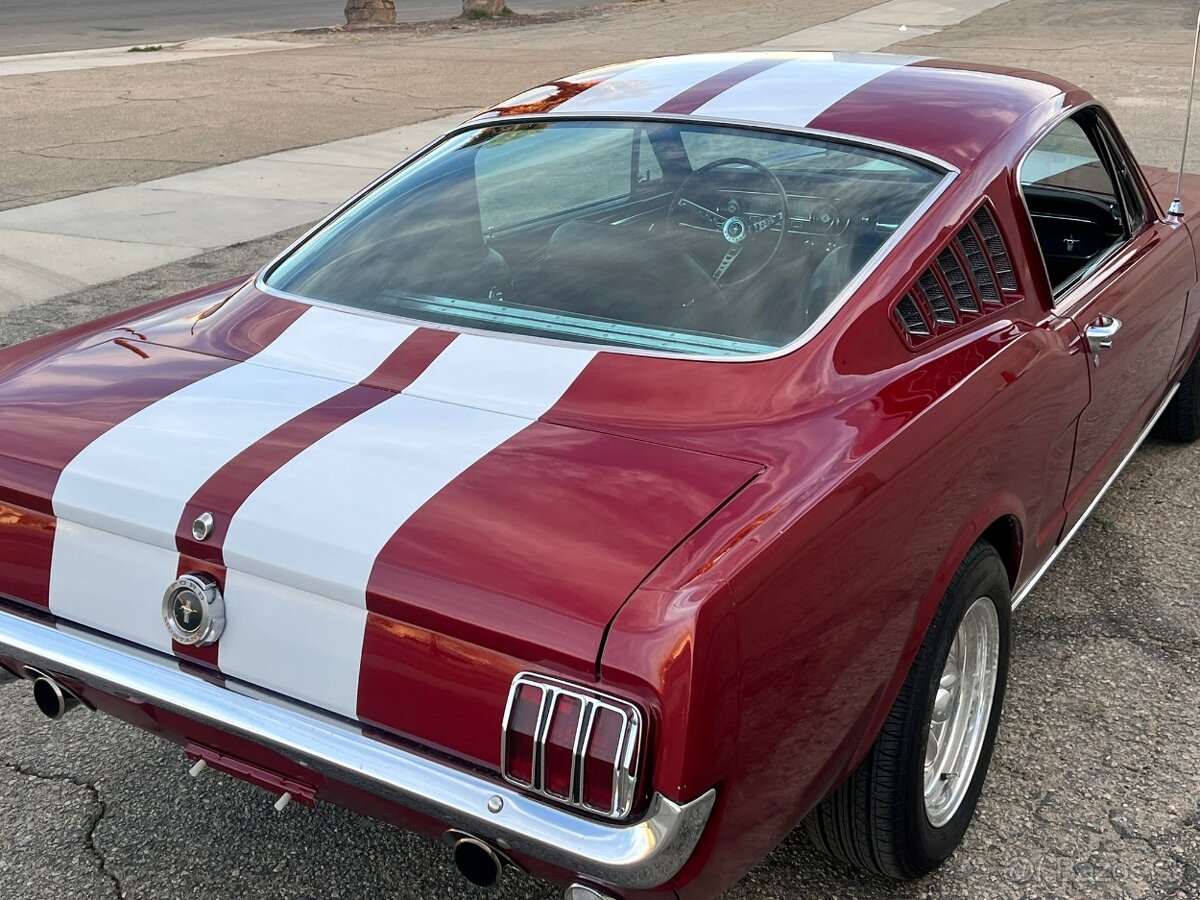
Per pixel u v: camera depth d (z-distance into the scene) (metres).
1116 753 2.90
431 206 2.83
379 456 2.00
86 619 2.07
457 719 1.75
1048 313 2.78
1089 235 3.39
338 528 1.83
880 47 19.19
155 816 2.69
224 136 12.12
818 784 1.98
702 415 2.11
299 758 1.85
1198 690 3.16
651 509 1.86
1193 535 4.04
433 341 2.38
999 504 2.41
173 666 1.99
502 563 1.75
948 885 2.47
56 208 8.88
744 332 2.29
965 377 2.33
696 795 1.67
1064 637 3.41
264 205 8.95
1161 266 3.53
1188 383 4.52
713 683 1.67
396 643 1.78
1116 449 3.49
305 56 19.50
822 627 1.89
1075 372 2.78
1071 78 15.39
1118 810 2.70
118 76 17.03
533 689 1.69
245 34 23.41
